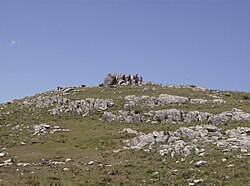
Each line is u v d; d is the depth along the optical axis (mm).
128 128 62156
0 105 91375
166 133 50000
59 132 64000
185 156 42125
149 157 44156
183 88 99688
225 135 49562
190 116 66875
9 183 36406
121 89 96188
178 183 33531
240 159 38438
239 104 78812
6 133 65250
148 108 75438
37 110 79812
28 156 50812
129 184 34500
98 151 50750
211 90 99562
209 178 33844
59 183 35656
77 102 79062
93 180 36469
